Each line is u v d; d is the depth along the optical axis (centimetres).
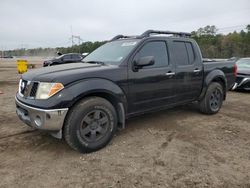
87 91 334
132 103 400
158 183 277
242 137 421
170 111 588
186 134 432
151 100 428
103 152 356
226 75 586
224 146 381
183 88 484
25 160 331
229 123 499
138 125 479
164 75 440
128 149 367
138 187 270
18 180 282
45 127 318
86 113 338
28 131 439
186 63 491
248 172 303
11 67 2753
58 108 314
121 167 312
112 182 279
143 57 384
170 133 437
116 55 418
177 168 310
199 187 270
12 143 386
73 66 387
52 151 359
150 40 432
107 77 363
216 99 566
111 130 370
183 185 274
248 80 858
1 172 299
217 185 274
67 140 334
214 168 311
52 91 317
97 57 452
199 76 516
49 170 305
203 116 550
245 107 653
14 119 513
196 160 332
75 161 328
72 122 329
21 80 377
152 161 329
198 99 535
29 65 2483
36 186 271
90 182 279
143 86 410
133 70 395
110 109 364
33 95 336
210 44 7094
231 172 302
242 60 1052
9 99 729
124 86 383
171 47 467
